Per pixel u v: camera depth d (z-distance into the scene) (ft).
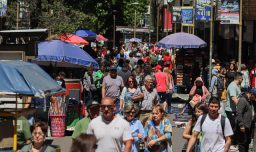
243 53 260.62
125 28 474.08
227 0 182.80
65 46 136.56
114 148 66.13
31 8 211.20
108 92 129.08
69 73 163.53
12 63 75.87
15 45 125.39
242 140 103.91
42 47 135.03
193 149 78.23
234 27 269.64
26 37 136.15
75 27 225.76
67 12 229.25
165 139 80.02
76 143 42.65
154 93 109.50
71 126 127.03
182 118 130.31
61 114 123.85
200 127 74.95
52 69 145.59
